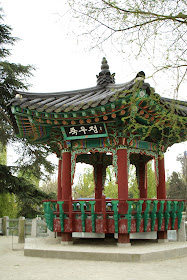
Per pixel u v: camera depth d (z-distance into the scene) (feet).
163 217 37.60
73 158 37.40
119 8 19.01
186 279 22.31
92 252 29.68
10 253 36.45
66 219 35.32
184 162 100.78
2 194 76.95
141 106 30.37
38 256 31.99
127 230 32.55
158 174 39.65
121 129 34.60
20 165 77.05
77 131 35.96
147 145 38.37
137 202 34.40
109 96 29.86
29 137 42.01
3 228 61.16
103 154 48.26
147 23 18.88
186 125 27.94
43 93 39.29
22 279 22.72
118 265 27.04
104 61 43.11
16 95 35.01
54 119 34.83
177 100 18.93
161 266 26.89
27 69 77.00
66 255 30.60
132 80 29.17
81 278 22.61
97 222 33.73
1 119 74.18
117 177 34.35
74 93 40.83
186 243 37.42
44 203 35.88
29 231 51.65
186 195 134.00
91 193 120.57
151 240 40.24
